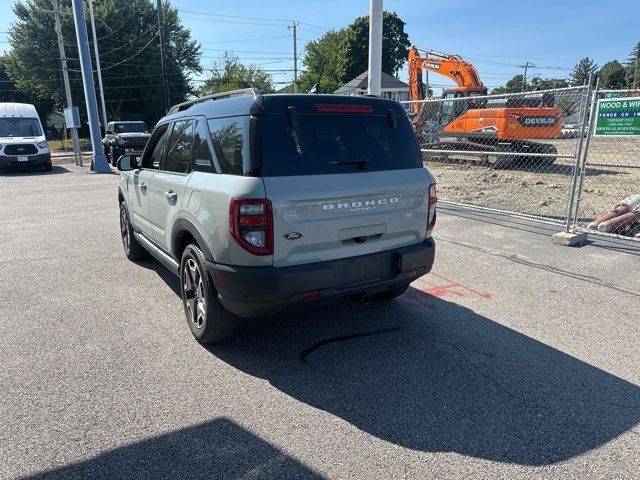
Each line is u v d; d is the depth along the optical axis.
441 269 6.03
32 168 20.88
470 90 18.73
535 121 16.39
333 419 3.07
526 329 4.36
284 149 3.47
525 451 2.75
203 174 3.86
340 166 3.66
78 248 7.34
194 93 56.00
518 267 6.07
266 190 3.32
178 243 4.38
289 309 3.57
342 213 3.61
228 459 2.71
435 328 4.41
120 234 8.23
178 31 52.97
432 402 3.24
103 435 2.92
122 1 49.38
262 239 3.34
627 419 3.04
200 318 4.09
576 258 6.39
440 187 13.12
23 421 3.06
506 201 10.82
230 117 3.69
